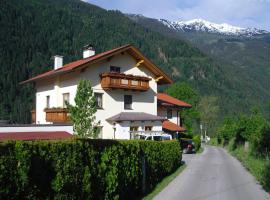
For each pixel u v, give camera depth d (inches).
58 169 366.9
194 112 2755.9
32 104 3346.5
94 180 454.0
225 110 5103.3
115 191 517.7
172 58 6417.3
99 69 1362.0
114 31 5826.8
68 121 1298.0
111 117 1385.3
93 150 458.0
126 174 560.4
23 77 3597.4
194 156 1663.4
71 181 389.7
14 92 3420.3
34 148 335.9
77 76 1322.6
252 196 619.2
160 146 840.3
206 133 3993.6
